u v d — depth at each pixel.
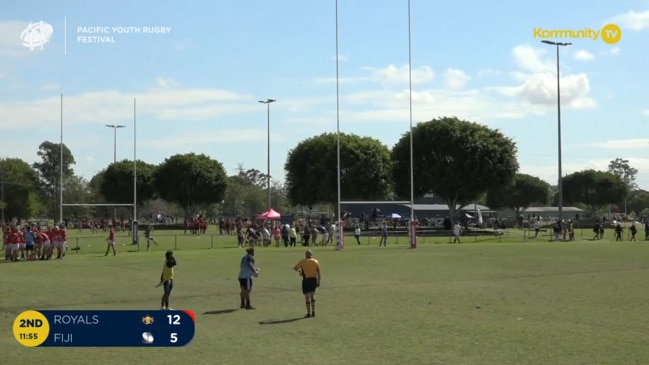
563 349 13.73
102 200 148.38
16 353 13.94
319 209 161.88
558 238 66.31
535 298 21.73
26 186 135.38
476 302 20.88
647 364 12.40
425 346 14.12
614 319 17.45
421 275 29.80
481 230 85.62
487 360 12.79
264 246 58.66
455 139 88.25
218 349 14.07
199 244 61.34
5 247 41.88
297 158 108.50
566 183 150.00
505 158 89.38
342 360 12.88
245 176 194.38
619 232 68.69
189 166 122.88
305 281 18.36
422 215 130.75
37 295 23.09
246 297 19.86
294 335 15.56
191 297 22.52
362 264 36.38
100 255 46.59
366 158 100.19
